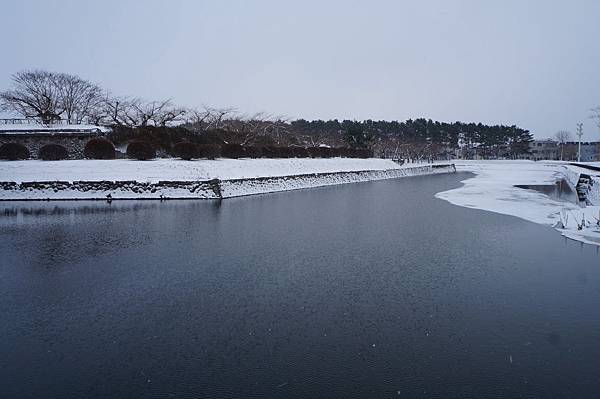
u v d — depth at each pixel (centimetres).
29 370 729
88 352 789
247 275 1247
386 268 1319
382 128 11338
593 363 745
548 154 13550
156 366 739
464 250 1552
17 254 1494
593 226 1942
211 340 835
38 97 4997
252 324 909
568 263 1375
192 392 664
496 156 12725
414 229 1967
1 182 3095
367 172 5891
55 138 3719
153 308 999
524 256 1463
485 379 695
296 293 1096
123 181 3133
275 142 6131
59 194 3088
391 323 912
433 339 838
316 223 2128
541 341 828
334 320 928
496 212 2525
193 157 3588
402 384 682
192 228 1983
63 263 1379
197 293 1098
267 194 3669
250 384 685
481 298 1059
